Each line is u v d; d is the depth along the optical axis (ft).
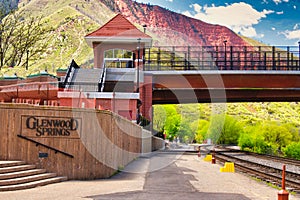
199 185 49.14
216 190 45.50
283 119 427.74
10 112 45.14
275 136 251.39
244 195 42.68
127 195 39.04
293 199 42.88
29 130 45.83
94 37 140.26
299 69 152.05
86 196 37.47
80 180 48.42
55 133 47.32
